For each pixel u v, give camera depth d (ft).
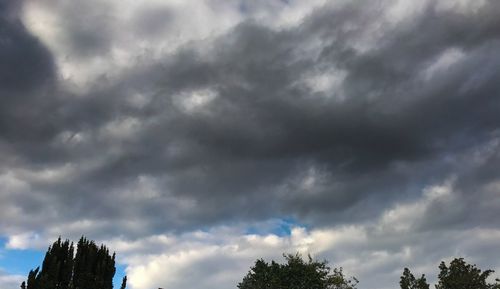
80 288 177.88
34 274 164.45
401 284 168.86
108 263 197.47
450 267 169.07
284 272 192.44
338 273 202.08
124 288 203.82
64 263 178.19
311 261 202.18
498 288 162.40
